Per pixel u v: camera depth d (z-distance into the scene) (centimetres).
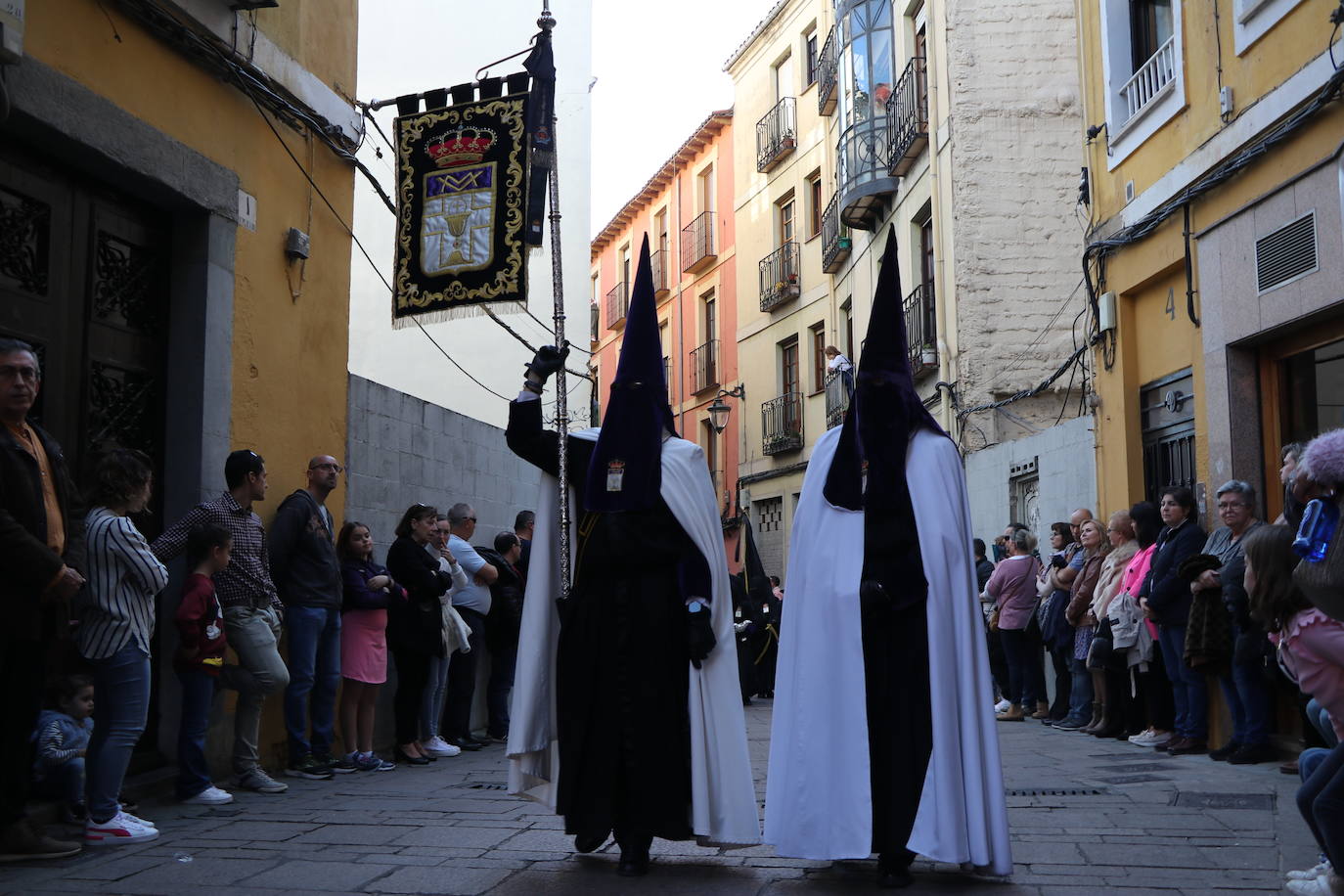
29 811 531
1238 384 838
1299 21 747
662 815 460
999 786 440
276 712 761
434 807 617
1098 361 1074
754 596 1438
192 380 704
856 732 439
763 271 2611
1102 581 934
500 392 1675
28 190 600
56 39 593
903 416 461
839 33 1952
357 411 908
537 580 505
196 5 697
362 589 795
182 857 485
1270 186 787
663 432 490
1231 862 461
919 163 1695
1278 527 447
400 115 839
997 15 1517
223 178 727
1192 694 816
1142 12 1025
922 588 444
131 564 523
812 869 468
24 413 492
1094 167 1077
